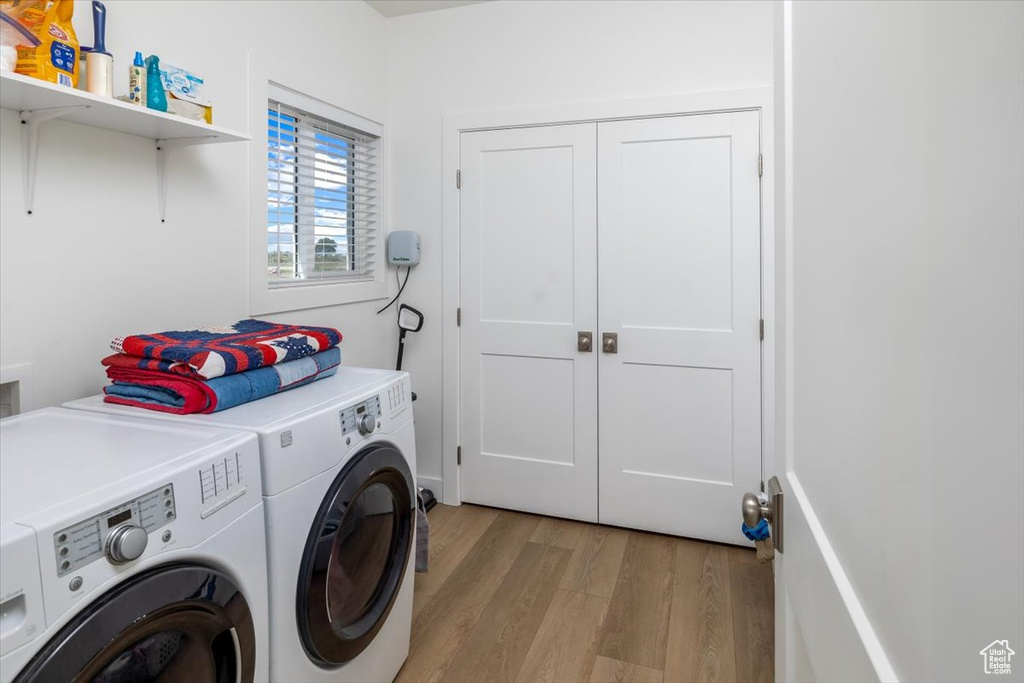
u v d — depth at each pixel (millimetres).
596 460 2848
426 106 3027
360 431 1480
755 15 2500
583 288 2811
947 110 323
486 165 2932
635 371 2760
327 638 1330
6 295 1433
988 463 284
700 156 2596
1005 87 262
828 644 598
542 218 2855
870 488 472
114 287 1693
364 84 2893
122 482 905
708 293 2627
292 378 1564
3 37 1232
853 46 510
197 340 1478
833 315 586
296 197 2543
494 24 2883
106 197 1665
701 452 2684
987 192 280
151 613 872
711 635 1968
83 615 789
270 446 1182
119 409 1357
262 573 1158
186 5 1893
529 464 2965
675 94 2592
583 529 2809
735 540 2646
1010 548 265
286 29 2359
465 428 3062
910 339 385
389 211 3107
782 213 854
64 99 1357
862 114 484
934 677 347
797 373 794
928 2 348
